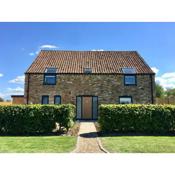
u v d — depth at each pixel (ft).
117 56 97.19
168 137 47.29
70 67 88.63
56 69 87.35
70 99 85.05
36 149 36.91
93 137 47.85
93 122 75.92
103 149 37.11
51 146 38.96
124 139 44.75
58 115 53.36
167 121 53.36
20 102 102.22
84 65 90.07
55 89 85.15
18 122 53.26
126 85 86.17
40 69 87.10
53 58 94.02
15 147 38.11
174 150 36.17
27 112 53.42
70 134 51.75
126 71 87.61
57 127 54.90
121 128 53.31
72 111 56.24
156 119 53.42
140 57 96.27
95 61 93.04
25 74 85.61
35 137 47.70
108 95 85.51
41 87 85.10
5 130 53.31
